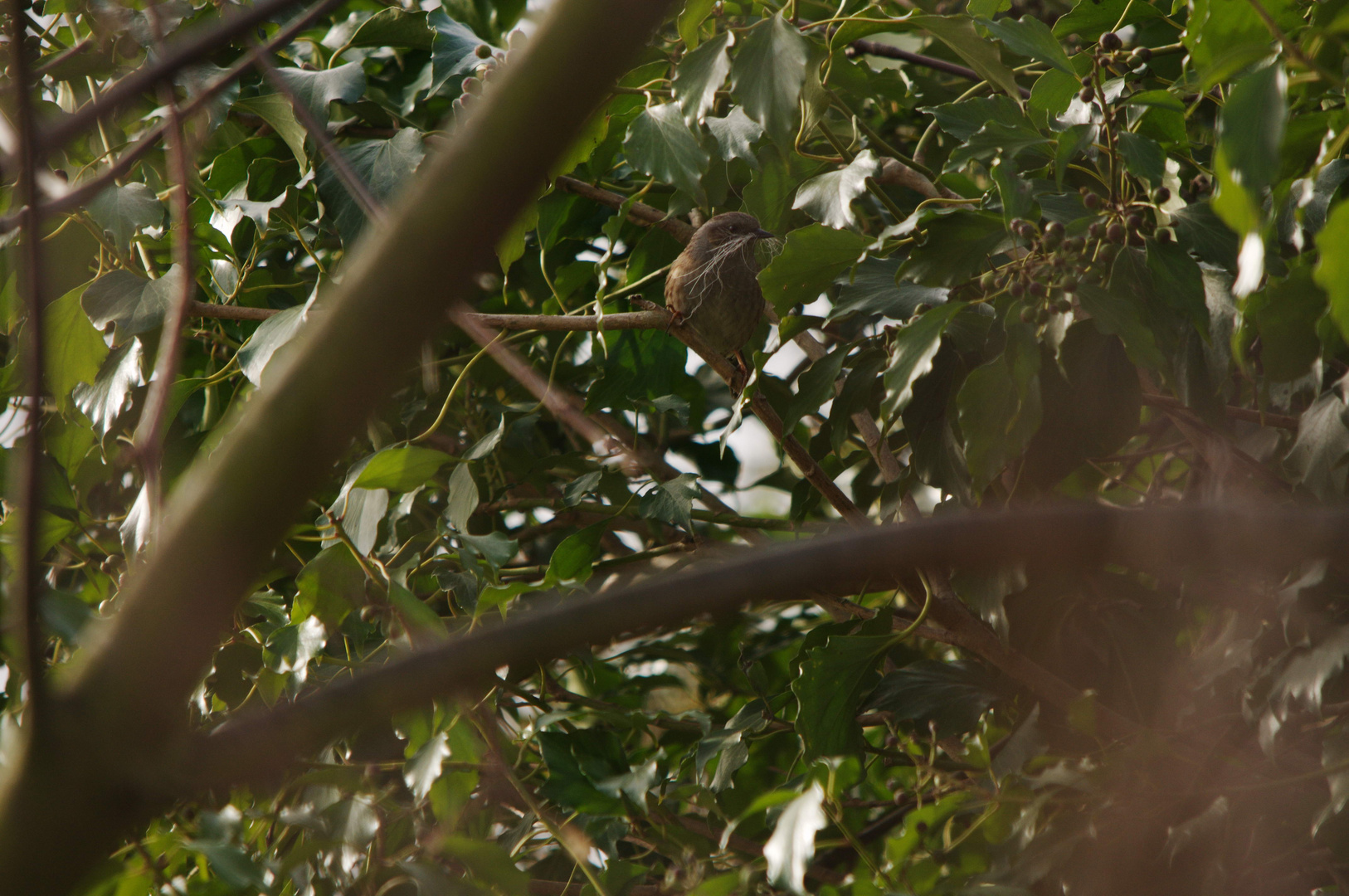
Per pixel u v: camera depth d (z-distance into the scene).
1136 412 5.48
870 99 8.51
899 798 6.91
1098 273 5.14
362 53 8.88
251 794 6.05
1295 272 4.46
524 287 8.99
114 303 6.01
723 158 6.59
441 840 5.12
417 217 1.64
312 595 5.61
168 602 1.62
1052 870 5.48
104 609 5.80
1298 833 5.38
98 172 6.35
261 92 7.18
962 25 5.86
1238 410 6.18
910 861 5.68
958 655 8.06
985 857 6.02
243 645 6.55
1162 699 6.34
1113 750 5.51
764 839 8.13
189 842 4.50
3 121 3.71
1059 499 7.41
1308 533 2.24
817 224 5.61
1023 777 5.61
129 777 1.61
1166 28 7.73
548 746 6.24
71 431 6.69
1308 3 4.62
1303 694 5.07
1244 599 5.99
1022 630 6.50
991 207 5.71
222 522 1.62
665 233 8.55
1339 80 2.87
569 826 6.40
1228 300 5.23
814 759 5.80
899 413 4.89
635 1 1.66
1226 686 6.09
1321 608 5.54
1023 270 5.00
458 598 6.70
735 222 8.35
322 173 6.34
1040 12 9.35
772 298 5.80
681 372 8.11
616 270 9.16
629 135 6.35
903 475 6.25
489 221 1.65
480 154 1.65
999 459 4.80
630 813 6.48
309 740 1.70
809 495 7.06
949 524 2.04
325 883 5.98
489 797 6.90
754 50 5.75
